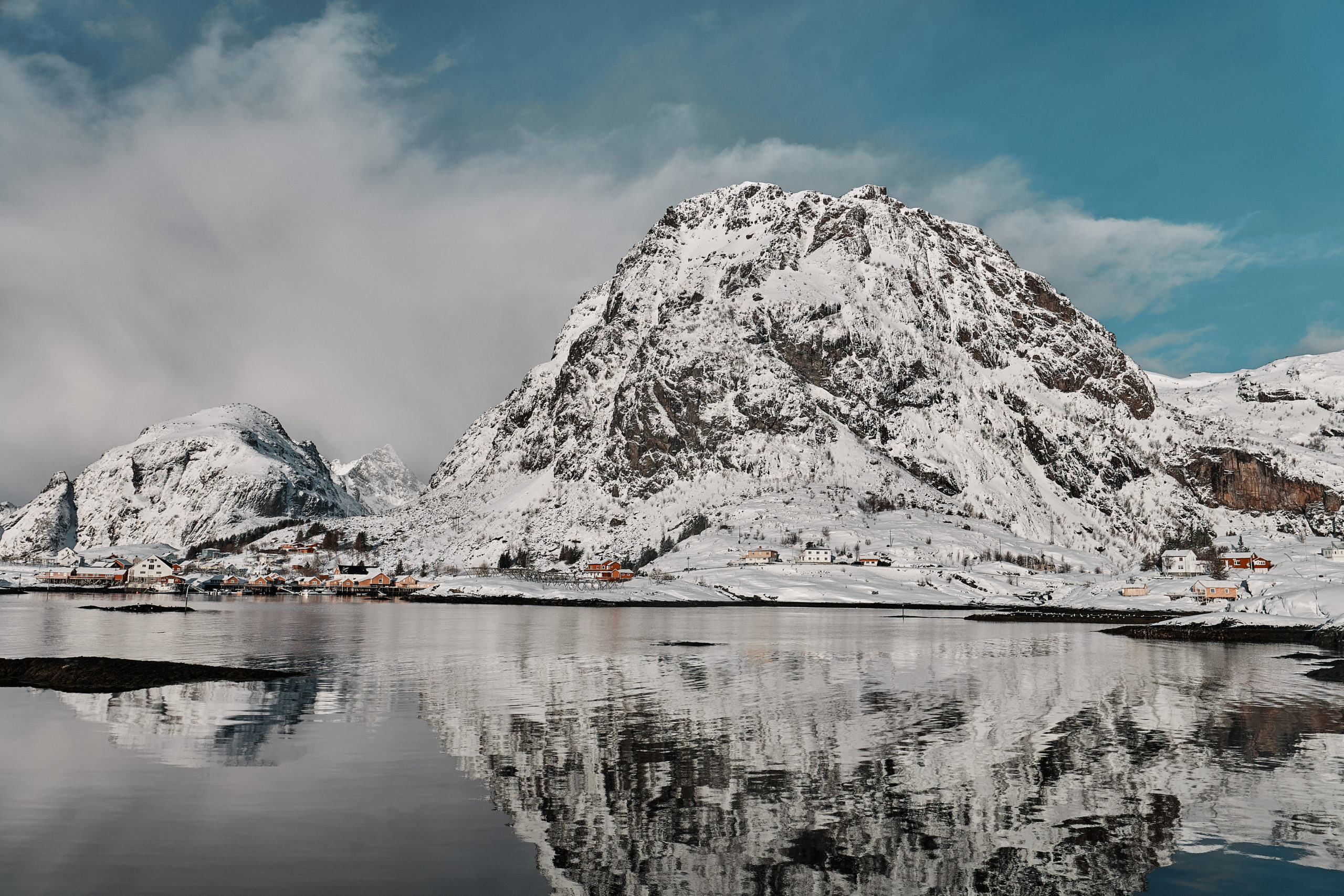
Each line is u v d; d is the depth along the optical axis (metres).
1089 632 149.12
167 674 73.31
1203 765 44.91
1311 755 47.28
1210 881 29.86
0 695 63.78
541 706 62.28
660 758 45.84
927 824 35.44
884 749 48.38
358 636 128.50
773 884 29.42
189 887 28.30
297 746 47.84
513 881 29.33
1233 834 34.53
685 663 91.88
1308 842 33.44
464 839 33.19
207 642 114.12
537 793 39.12
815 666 90.06
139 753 45.88
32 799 37.38
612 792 39.44
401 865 30.53
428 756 45.78
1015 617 194.88
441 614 198.75
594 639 125.56
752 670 85.88
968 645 120.00
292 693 67.12
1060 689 73.00
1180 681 79.19
